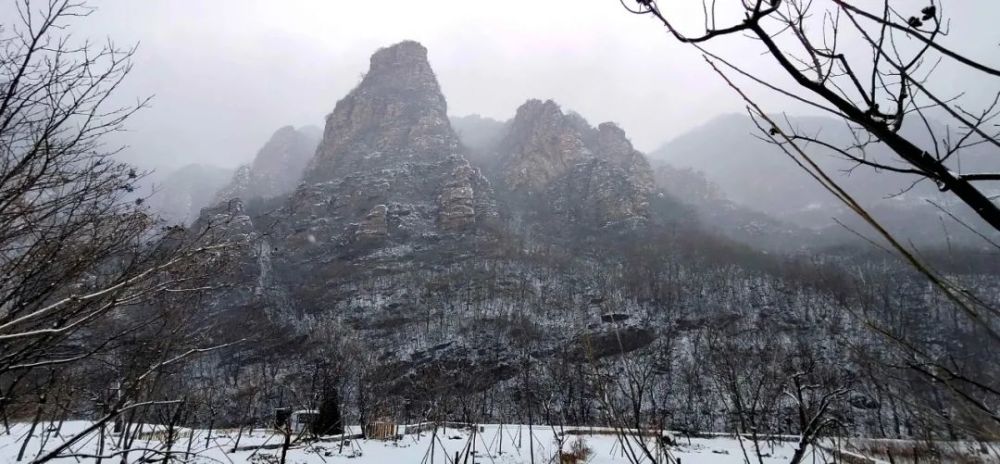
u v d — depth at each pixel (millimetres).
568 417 30578
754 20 1562
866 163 1587
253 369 30094
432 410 26859
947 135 1475
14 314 3881
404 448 19734
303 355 41719
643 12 1723
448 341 59406
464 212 95688
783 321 49062
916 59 1456
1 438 11156
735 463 16406
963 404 1573
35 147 3455
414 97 135250
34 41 3387
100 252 4105
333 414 21984
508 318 62719
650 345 52094
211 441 17172
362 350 54562
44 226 3891
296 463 15773
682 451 18500
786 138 1530
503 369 52469
